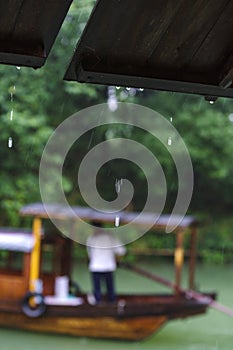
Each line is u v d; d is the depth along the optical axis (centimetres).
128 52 318
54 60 1568
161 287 1747
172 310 1114
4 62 312
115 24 301
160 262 2212
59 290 1150
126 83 329
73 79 328
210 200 2212
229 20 307
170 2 293
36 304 1108
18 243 1105
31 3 287
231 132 2012
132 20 300
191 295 1212
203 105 2012
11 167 1708
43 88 1584
